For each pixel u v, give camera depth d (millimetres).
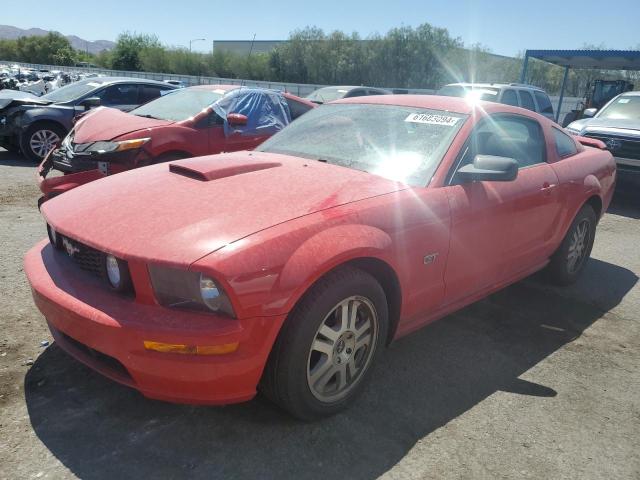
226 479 2285
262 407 2771
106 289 2428
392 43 42781
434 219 3000
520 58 41344
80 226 2568
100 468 2299
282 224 2445
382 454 2492
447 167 3211
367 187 2934
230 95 7078
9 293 3873
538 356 3529
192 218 2473
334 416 2746
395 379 3141
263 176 2982
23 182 7699
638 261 5754
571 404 3000
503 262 3707
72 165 5793
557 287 4805
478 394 3041
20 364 3012
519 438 2676
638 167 8156
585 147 5145
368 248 2582
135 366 2230
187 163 3133
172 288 2242
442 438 2635
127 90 10086
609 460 2564
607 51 17828
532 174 3891
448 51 42656
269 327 2287
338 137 3631
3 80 20297
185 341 2164
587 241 4848
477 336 3762
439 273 3145
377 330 2803
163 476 2279
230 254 2225
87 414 2637
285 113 7602
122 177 3148
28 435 2465
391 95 4078
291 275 2307
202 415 2680
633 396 3125
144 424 2592
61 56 73062
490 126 3646
